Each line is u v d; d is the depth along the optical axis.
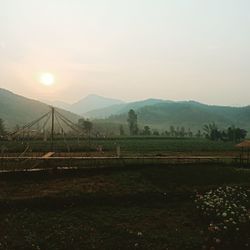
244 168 59.16
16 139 104.94
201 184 48.62
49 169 51.25
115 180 49.03
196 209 40.31
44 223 36.00
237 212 37.28
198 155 77.44
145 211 40.16
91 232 34.22
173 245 31.73
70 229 34.72
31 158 58.78
